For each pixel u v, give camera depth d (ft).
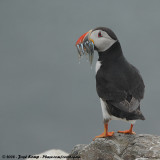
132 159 27.76
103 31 31.07
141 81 30.50
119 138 30.40
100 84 30.27
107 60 30.91
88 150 28.14
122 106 28.71
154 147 27.91
